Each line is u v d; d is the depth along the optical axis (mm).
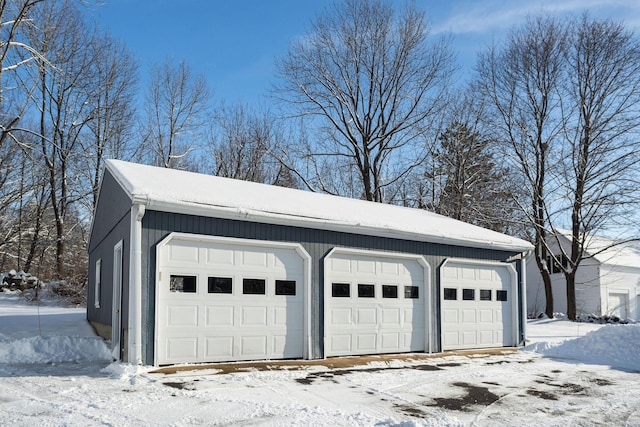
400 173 33094
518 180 26922
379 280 12750
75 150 30516
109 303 11922
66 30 26547
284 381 8938
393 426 6102
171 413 6516
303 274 11406
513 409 7434
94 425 5898
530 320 24516
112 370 9109
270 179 35219
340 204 14258
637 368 11977
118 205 11281
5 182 28672
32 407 6652
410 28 32750
